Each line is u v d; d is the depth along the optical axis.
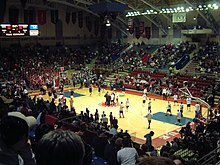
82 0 40.94
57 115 18.48
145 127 24.23
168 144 15.52
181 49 44.88
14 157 2.08
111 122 21.47
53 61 48.00
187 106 29.48
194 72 38.97
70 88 41.62
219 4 35.22
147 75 41.31
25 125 2.19
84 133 12.73
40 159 1.73
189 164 9.16
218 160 13.19
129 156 6.70
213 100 29.94
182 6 39.69
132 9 46.41
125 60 48.31
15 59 45.06
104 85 39.22
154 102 33.28
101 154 10.06
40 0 47.00
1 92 26.97
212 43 43.59
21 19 47.88
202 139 14.90
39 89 39.06
